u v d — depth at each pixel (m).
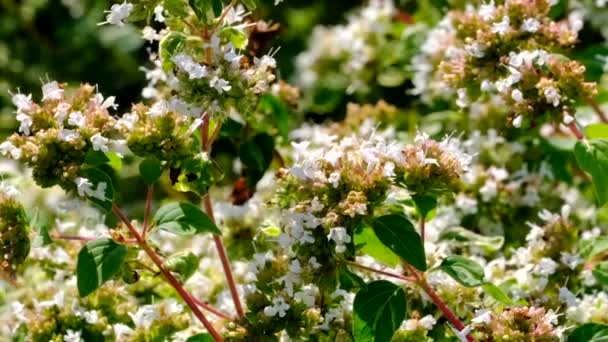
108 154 0.58
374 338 0.57
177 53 0.58
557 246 0.64
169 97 0.60
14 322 0.65
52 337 0.63
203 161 0.58
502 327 0.57
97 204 0.56
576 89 0.62
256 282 0.60
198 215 0.57
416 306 0.62
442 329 0.62
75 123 0.56
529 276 0.63
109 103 0.57
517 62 0.62
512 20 0.64
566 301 0.61
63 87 0.58
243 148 0.70
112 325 0.64
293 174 0.57
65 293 0.65
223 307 0.64
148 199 0.58
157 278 0.62
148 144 0.57
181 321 0.62
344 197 0.57
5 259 0.57
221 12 0.58
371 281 0.60
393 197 0.58
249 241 0.67
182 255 0.60
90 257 0.56
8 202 0.57
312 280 0.57
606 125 0.65
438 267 0.58
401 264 0.60
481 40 0.63
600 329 0.58
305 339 0.60
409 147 0.58
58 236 0.59
